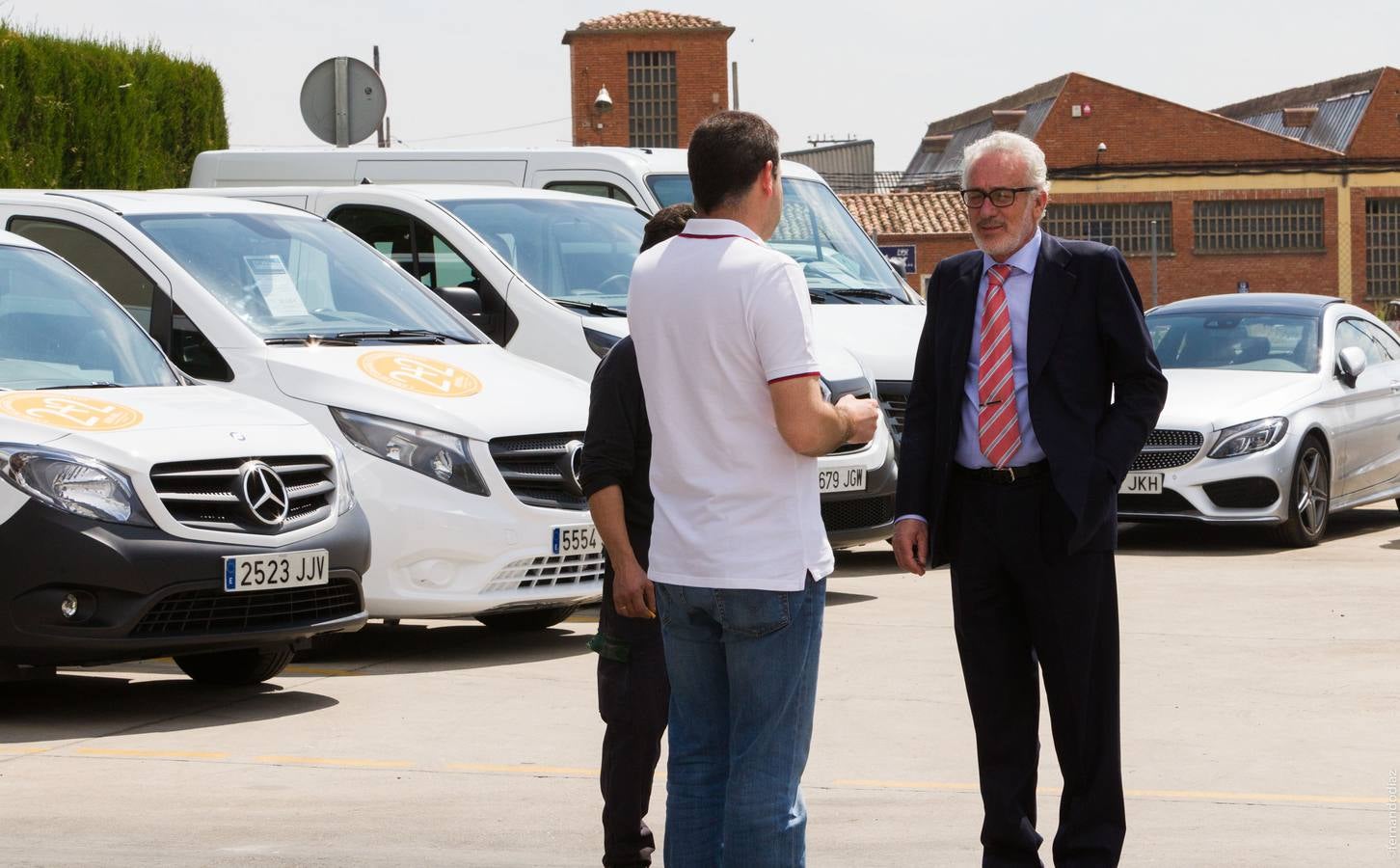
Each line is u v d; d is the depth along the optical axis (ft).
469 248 34.14
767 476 12.76
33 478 21.97
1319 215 189.57
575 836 17.22
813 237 41.37
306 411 26.91
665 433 13.00
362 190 35.12
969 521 15.11
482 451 27.02
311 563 23.65
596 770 20.16
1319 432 41.70
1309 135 199.82
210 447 23.24
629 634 15.46
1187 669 26.16
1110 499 14.75
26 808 18.29
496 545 26.91
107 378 25.18
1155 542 42.75
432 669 26.86
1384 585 34.96
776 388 12.53
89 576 21.81
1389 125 189.67
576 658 27.86
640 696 15.43
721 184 12.91
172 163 59.11
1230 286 190.70
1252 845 16.80
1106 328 14.80
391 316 30.09
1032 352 14.80
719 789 13.43
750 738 12.98
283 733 22.24
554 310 33.42
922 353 15.49
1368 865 16.10
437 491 26.68
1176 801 18.60
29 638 21.79
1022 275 15.05
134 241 28.60
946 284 15.34
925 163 239.09
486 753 21.01
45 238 29.07
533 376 29.35
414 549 26.53
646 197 39.83
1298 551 40.88
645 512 15.44
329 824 17.67
